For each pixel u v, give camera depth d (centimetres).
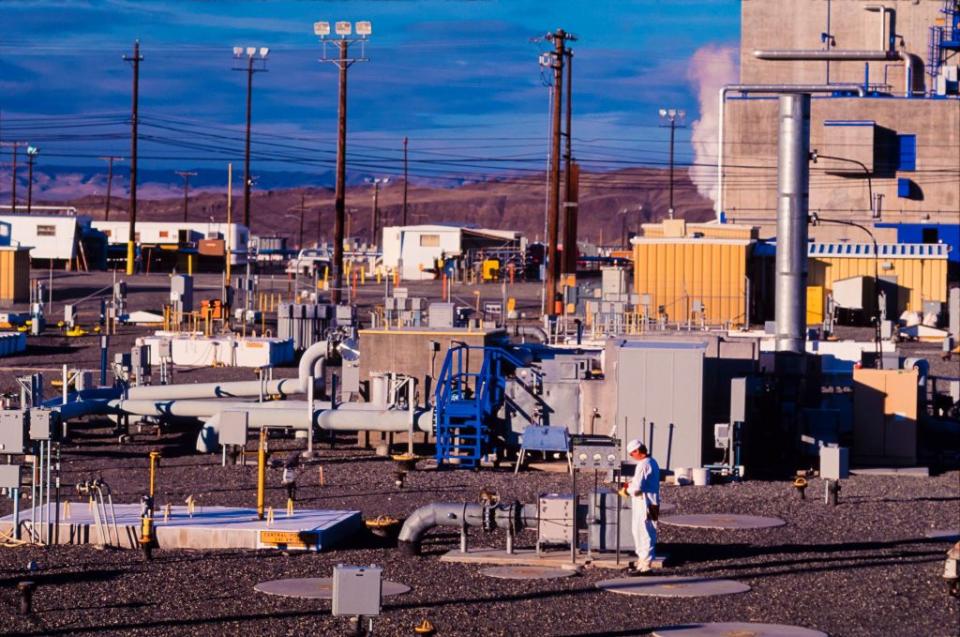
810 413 11762
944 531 8800
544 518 7712
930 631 6353
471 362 12106
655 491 7500
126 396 13312
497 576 7325
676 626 6341
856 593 7062
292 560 7681
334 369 18125
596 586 7131
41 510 8088
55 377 17438
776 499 9975
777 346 13075
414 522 7838
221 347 19512
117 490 9850
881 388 11756
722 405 11888
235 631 6169
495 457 11250
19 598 6731
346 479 10512
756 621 6475
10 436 8056
